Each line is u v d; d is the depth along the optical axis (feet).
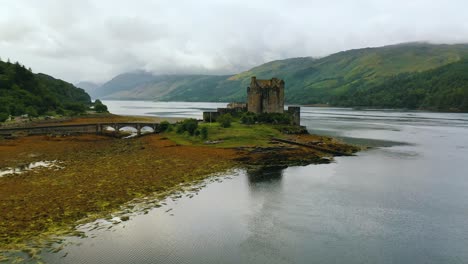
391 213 155.74
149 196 166.71
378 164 258.57
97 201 155.63
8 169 219.00
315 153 287.89
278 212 154.92
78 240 120.06
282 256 116.37
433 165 256.93
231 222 142.31
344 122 651.66
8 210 141.90
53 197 159.22
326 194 182.19
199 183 194.08
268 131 361.30
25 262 104.47
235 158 256.52
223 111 446.19
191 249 118.83
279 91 449.48
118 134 417.49
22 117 543.39
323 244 125.39
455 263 113.29
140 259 110.42
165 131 409.49
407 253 119.55
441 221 147.02
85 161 246.06
